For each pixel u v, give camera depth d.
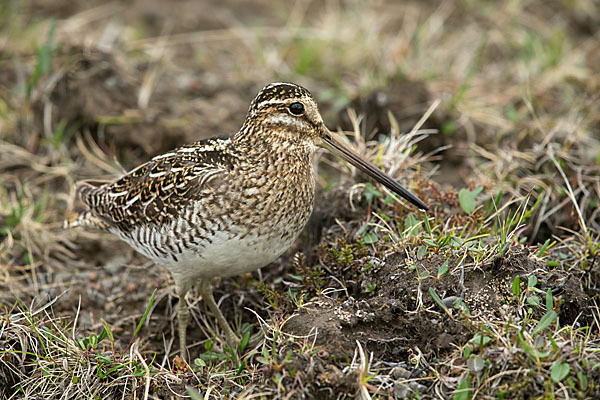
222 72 15.41
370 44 15.72
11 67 14.85
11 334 9.46
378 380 8.13
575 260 9.95
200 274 9.43
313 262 10.50
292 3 17.88
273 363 8.14
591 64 15.23
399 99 13.41
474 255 8.99
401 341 8.56
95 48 13.87
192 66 15.52
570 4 17.02
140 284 10.99
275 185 9.06
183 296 9.74
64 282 11.03
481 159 12.55
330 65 15.53
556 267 9.54
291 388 8.01
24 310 9.70
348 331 8.60
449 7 17.41
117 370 9.10
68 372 9.17
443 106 13.30
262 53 15.70
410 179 11.05
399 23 16.92
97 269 11.30
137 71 14.75
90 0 17.36
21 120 13.57
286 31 16.48
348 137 13.09
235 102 14.31
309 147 9.42
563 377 7.55
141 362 9.19
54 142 12.90
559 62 15.11
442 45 16.14
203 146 9.61
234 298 10.67
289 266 10.55
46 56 13.04
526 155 11.91
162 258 9.40
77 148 13.27
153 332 10.55
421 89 13.62
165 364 10.09
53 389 9.11
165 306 10.78
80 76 13.51
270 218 9.03
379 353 8.49
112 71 13.75
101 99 13.38
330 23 16.67
